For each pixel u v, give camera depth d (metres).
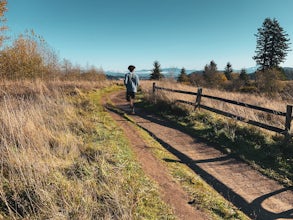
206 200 4.71
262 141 7.86
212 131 9.00
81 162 4.81
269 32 56.12
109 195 3.97
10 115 6.02
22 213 3.47
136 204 4.02
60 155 5.08
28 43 19.78
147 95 15.12
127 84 11.45
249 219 4.48
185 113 11.17
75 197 3.83
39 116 6.75
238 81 49.66
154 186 4.75
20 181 3.90
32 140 5.27
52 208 3.42
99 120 8.45
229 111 10.80
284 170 6.45
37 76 18.88
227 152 7.50
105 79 29.70
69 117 7.51
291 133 7.48
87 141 6.24
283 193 5.47
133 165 5.41
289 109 7.28
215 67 57.47
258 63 58.28
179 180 5.32
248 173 6.29
